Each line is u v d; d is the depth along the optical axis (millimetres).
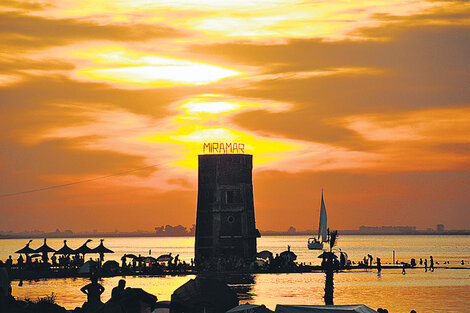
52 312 52688
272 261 161250
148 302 44844
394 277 150875
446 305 96312
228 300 56938
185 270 154250
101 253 140000
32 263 137250
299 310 48156
